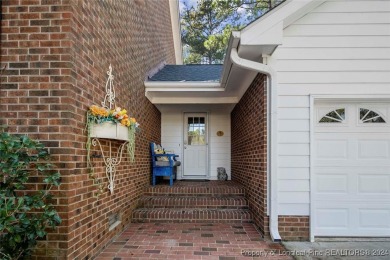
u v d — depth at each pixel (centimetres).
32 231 220
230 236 384
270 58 388
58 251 243
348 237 384
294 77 387
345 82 384
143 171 545
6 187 228
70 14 255
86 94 285
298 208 380
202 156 785
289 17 366
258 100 435
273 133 381
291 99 386
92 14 301
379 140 394
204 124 791
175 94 609
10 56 254
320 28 388
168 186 562
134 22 484
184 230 411
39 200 225
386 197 388
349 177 391
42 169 228
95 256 305
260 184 411
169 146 779
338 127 396
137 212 457
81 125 274
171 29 1062
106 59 343
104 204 333
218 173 757
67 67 252
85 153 282
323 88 385
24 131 250
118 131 317
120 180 394
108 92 347
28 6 256
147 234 389
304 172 382
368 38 385
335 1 388
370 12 386
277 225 375
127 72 436
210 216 457
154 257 309
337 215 388
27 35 254
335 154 394
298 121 385
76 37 263
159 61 771
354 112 398
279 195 382
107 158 340
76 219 261
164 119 784
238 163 640
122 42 411
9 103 252
